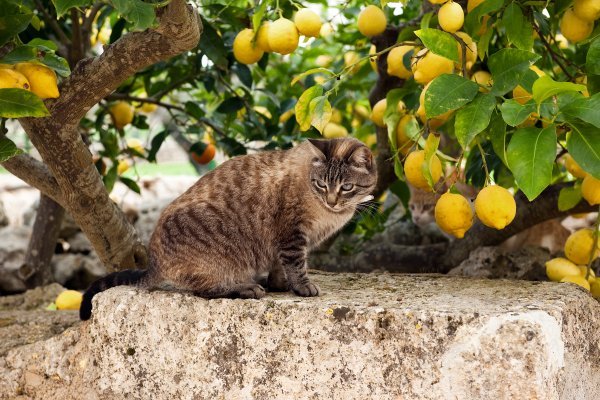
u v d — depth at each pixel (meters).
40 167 3.69
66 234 5.82
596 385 3.02
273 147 4.46
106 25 5.38
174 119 4.75
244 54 3.43
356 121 5.96
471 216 3.09
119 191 7.19
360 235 5.48
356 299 2.96
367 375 2.71
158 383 3.05
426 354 2.61
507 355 2.50
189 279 3.14
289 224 3.29
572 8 3.21
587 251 3.43
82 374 3.22
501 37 4.00
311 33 3.34
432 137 3.05
